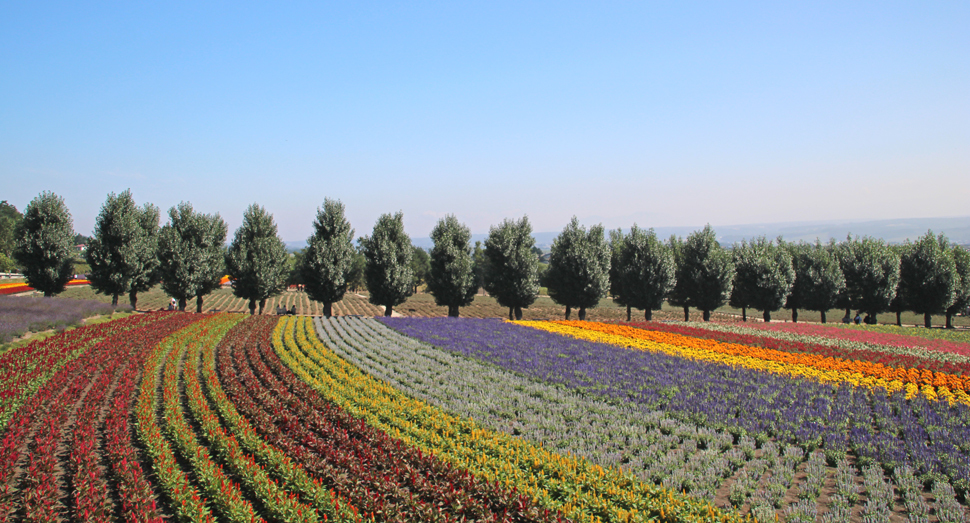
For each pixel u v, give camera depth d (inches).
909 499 473.4
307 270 2041.1
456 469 476.7
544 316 2785.4
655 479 512.7
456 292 2128.4
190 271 1989.4
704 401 760.3
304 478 469.7
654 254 2021.4
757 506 449.1
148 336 1247.5
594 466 499.5
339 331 1520.7
